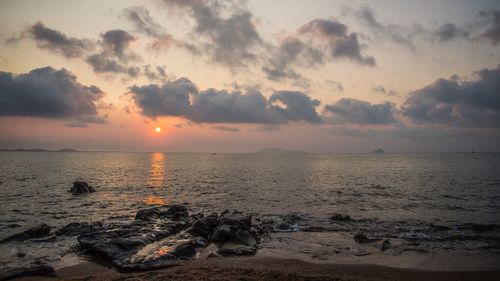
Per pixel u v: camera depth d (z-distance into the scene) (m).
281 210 30.27
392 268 14.73
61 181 57.19
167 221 22.52
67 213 28.27
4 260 15.42
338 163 158.38
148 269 14.23
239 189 47.41
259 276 13.04
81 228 20.59
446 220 25.52
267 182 58.50
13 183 53.06
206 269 13.95
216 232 19.19
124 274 13.56
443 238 19.80
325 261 15.63
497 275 13.95
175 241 18.22
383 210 30.20
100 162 153.00
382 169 102.50
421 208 31.23
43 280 12.96
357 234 19.67
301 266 14.88
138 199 37.22
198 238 18.94
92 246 16.34
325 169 104.38
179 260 15.38
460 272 14.30
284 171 93.25
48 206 31.78
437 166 118.56
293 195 40.88
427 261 15.73
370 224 23.84
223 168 109.56
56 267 14.55
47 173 77.19
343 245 18.34
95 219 25.84
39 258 15.73
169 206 28.20
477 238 19.88
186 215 25.28
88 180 60.16
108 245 16.31
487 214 28.19
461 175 73.12
